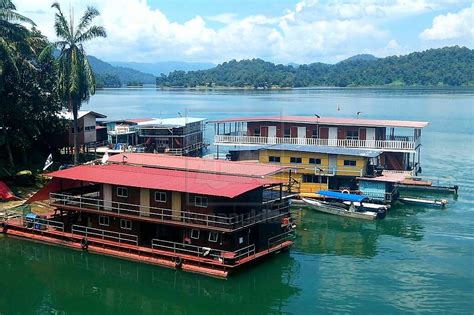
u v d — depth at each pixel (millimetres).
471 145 107750
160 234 48281
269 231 48688
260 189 47781
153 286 43781
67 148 82250
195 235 45562
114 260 48062
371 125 76812
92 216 50844
